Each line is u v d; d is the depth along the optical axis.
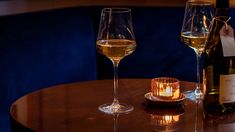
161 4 2.14
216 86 1.05
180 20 2.07
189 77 2.09
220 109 1.05
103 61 2.18
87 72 2.12
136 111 1.06
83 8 2.11
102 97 1.17
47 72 1.93
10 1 2.16
